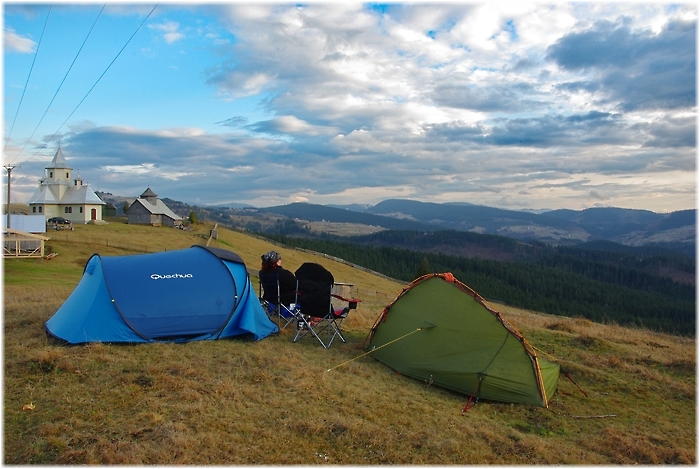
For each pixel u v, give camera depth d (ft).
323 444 20.40
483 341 29.53
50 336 31.94
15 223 144.77
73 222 199.21
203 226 256.73
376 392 26.94
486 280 357.82
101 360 27.76
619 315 294.87
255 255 206.69
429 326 31.50
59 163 202.49
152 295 33.55
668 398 29.68
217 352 31.12
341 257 353.10
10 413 20.81
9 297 50.98
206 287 35.09
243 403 23.66
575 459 21.01
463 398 28.22
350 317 46.75
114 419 21.02
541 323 56.44
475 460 20.12
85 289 34.50
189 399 23.49
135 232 192.95
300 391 25.66
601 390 30.48
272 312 40.40
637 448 22.31
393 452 20.10
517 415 26.12
